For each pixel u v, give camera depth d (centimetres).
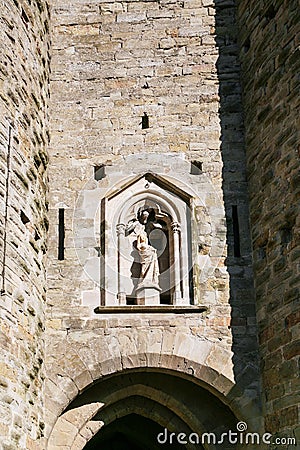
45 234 1273
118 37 1437
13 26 1138
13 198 1076
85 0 1457
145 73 1415
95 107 1395
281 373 1155
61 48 1430
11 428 995
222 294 1280
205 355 1248
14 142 1098
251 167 1323
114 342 1250
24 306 1098
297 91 1160
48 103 1370
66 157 1365
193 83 1407
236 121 1381
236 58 1420
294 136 1159
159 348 1248
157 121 1386
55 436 1228
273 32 1262
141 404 1315
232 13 1448
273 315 1195
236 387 1232
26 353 1091
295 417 1102
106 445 1730
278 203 1201
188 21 1445
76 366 1237
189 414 1284
